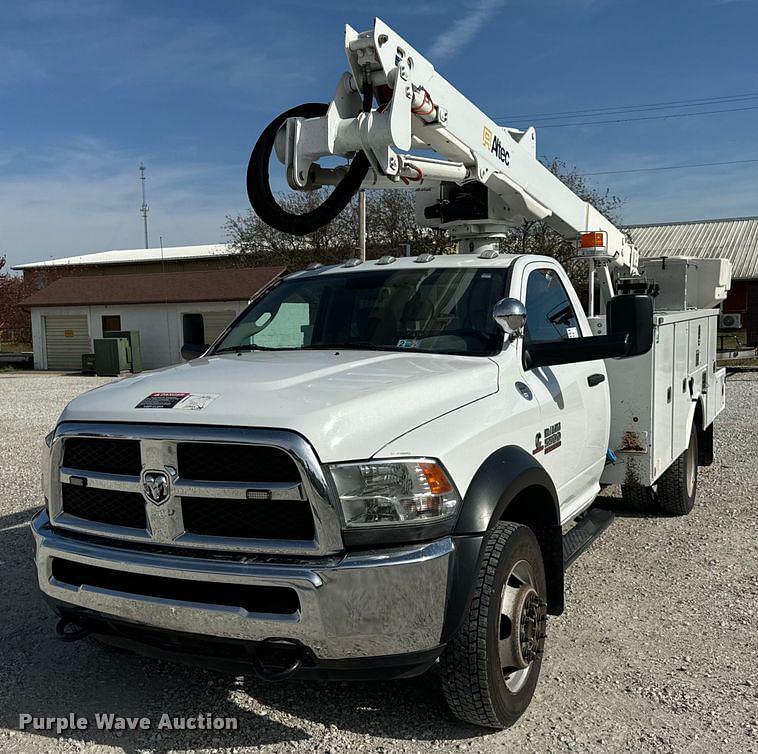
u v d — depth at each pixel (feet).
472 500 10.37
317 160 14.99
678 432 21.27
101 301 93.86
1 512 24.14
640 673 12.99
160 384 11.30
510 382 12.76
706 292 29.30
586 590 16.90
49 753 10.91
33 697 12.55
